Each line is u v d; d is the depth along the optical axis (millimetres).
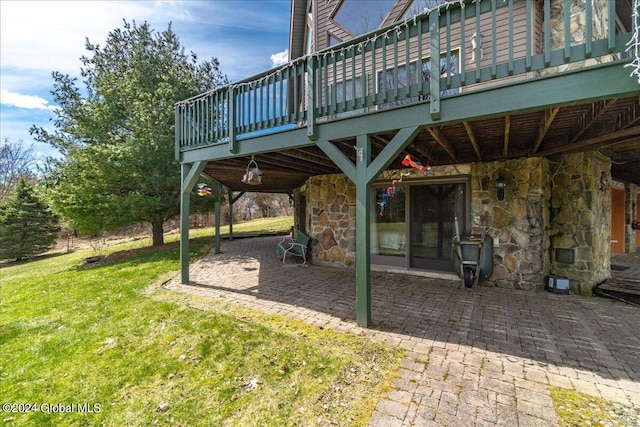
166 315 3785
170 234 16500
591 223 4465
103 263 8375
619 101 2760
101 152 8602
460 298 4289
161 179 9453
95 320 3773
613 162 5430
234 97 4488
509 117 3215
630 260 6461
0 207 13352
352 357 2670
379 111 3168
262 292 4695
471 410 1979
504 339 2979
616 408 1975
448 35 2805
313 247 7062
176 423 2008
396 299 4250
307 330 3240
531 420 1884
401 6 6008
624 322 3373
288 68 3900
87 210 8898
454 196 5539
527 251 4676
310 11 8047
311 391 2248
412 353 2721
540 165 4586
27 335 3455
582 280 4504
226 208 23094
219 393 2287
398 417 1938
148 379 2500
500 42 4707
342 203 6582
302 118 3744
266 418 2010
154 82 9836
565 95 2363
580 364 2508
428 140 4211
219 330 3285
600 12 4262
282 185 9477
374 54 3172
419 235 5879
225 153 4680
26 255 13359
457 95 2762
